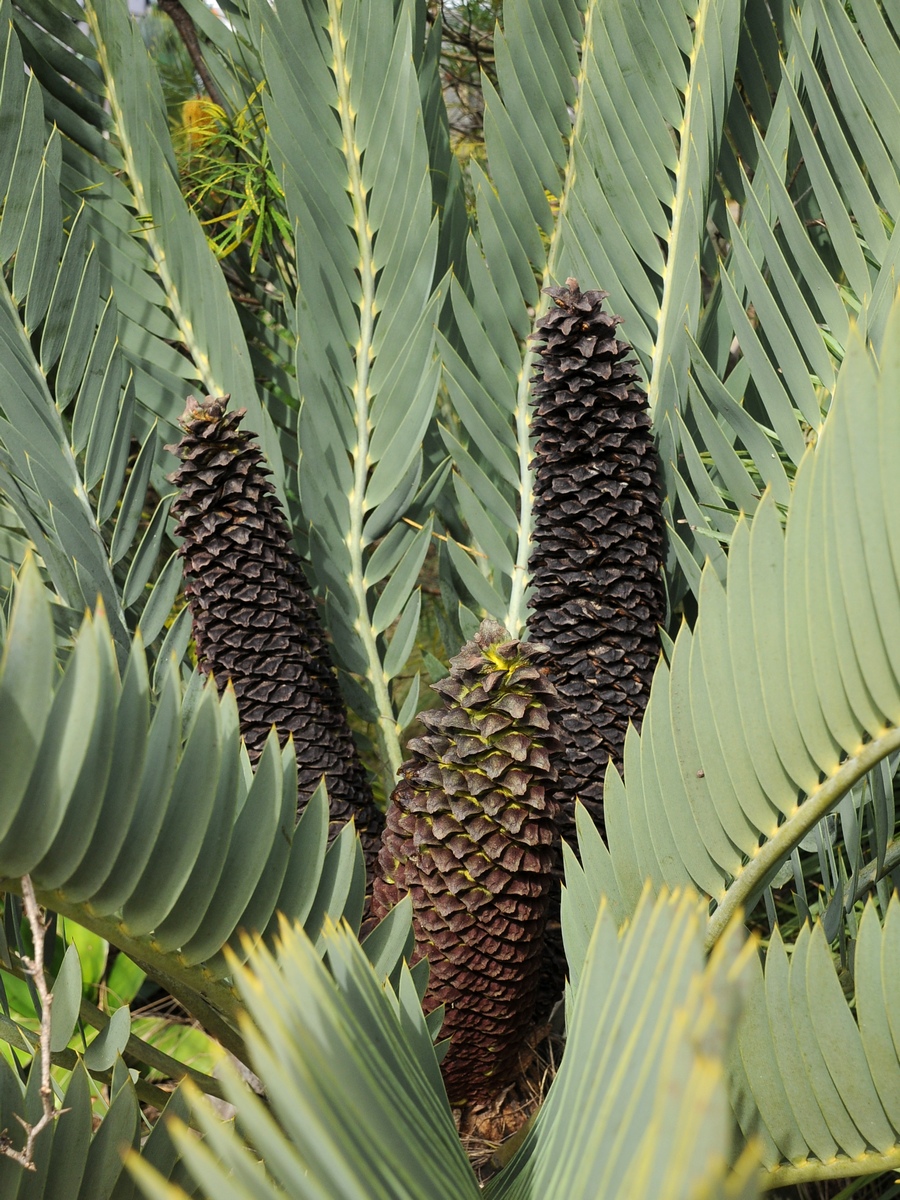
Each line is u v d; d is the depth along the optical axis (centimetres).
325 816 200
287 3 231
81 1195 195
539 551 219
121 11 235
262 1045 155
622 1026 181
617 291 231
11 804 185
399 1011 197
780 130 227
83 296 230
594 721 216
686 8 226
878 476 192
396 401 236
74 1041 234
